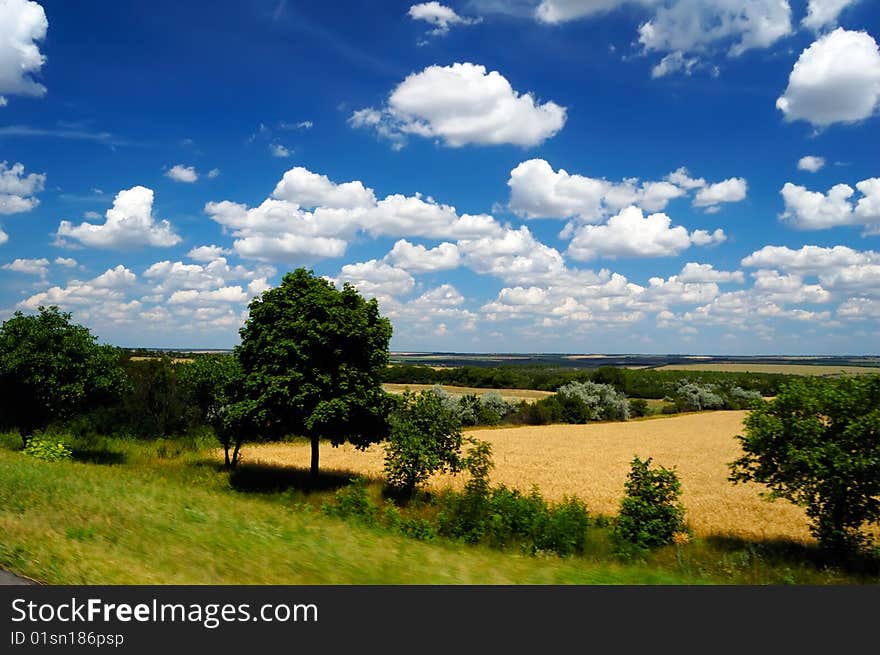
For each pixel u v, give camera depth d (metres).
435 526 19.16
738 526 24.80
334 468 35.84
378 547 11.45
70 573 7.19
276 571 8.55
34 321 31.00
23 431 31.92
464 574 9.64
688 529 20.28
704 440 65.44
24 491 12.30
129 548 8.70
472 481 20.16
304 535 11.63
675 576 11.44
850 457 16.94
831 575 15.51
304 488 27.67
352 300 29.31
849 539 17.30
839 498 17.28
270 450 48.03
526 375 125.19
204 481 28.91
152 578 7.49
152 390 43.97
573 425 84.12
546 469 43.06
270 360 27.70
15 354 29.23
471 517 18.31
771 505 29.41
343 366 27.25
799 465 17.78
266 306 28.17
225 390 30.86
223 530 10.96
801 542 20.98
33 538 8.38
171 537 9.73
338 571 8.99
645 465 19.77
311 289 28.42
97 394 31.95
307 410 27.11
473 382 125.25
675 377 132.50
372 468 36.72
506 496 19.31
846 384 18.20
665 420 91.69
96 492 13.48
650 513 18.70
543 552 15.92
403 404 27.36
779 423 18.17
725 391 114.94
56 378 29.89
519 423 86.88
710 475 41.47
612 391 95.44
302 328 27.02
